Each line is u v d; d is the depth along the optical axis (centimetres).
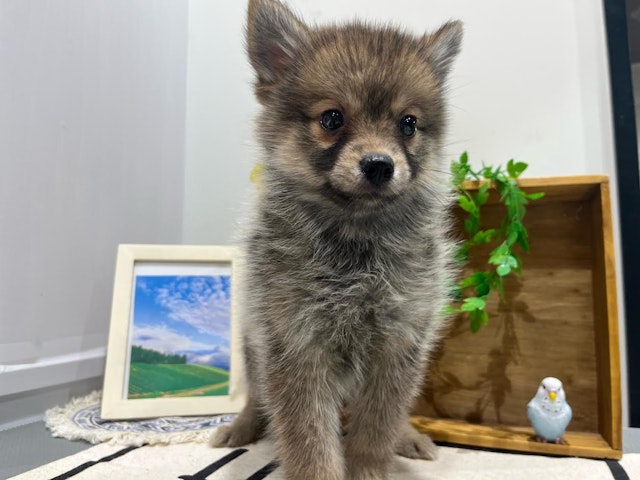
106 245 68
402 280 40
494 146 72
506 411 54
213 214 83
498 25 72
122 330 58
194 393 59
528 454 47
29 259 56
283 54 42
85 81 64
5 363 53
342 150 37
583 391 52
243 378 55
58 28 60
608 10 68
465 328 56
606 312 47
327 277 39
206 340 61
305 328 38
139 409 56
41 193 58
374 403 41
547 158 70
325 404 39
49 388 59
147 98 76
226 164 83
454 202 53
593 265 52
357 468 41
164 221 80
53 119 59
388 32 43
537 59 71
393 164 36
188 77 86
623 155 67
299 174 40
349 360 40
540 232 54
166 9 81
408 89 39
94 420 55
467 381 55
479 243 55
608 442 47
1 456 47
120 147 70
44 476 41
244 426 50
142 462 45
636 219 66
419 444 47
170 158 81
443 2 74
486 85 72
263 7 42
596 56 69
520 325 54
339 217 41
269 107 43
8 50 53
